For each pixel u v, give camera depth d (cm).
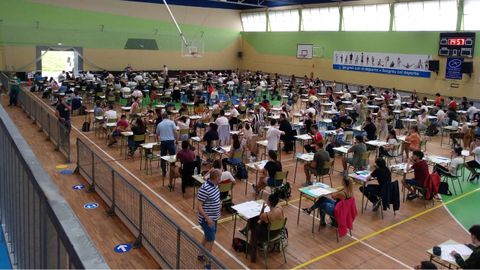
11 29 3123
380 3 2966
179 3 3825
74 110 2195
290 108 2148
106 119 1731
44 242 189
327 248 856
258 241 773
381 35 2995
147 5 3672
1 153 369
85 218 943
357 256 827
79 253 139
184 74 3694
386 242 895
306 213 1033
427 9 2708
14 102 2358
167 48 3841
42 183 200
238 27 4269
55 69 3353
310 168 1189
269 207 809
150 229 774
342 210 876
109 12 3503
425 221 1020
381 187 1020
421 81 2770
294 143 1631
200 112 2016
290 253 830
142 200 798
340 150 1314
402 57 2869
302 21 3644
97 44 3491
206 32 4050
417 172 1123
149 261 761
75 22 3369
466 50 2492
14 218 314
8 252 346
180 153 1111
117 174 922
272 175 1076
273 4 3812
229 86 2970
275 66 3944
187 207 1046
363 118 2042
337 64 3350
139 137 1448
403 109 2164
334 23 3375
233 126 1777
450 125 2012
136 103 1945
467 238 932
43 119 1725
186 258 609
